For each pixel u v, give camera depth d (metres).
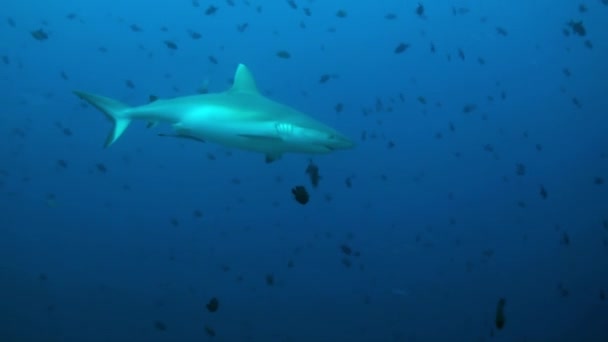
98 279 16.25
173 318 14.27
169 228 18.86
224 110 5.05
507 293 16.25
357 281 16.72
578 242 18.20
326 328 14.23
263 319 14.45
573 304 15.63
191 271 16.72
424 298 16.08
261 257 17.42
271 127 4.95
